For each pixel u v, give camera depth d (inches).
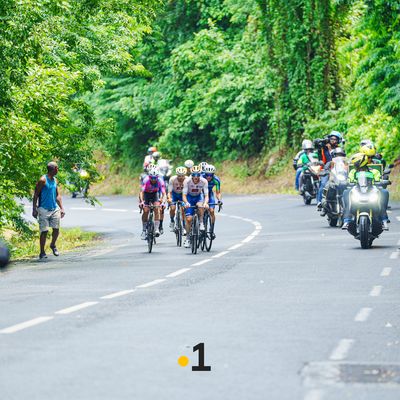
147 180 2182.6
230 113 5088.6
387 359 875.4
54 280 1600.6
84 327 1069.1
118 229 3026.6
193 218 2069.4
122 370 833.5
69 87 2354.8
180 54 5206.7
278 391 751.7
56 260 2063.2
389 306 1205.7
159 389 759.7
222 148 5285.4
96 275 1662.2
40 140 2237.9
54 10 1979.6
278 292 1359.5
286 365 850.8
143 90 5511.8
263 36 4749.0
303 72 4638.3
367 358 881.5
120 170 5802.2
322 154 3090.6
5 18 1844.2
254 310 1186.6
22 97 2089.1
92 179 2940.5
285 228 2642.7
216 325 1072.2
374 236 2026.3
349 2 3718.0
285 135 4832.7
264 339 981.2
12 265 1955.0
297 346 941.8
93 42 2765.7
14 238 2748.5
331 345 946.1
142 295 1353.3
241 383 780.6
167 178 3705.7
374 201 1987.0
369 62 3627.0
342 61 4586.6
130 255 2090.3
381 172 2164.1
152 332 1029.2
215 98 5022.1
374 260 1772.9
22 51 1881.2
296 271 1631.4
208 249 2113.7
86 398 730.2
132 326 1071.0
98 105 5625.0
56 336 1011.9
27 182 2315.5
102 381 789.2
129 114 5452.8
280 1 4630.9
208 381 788.0
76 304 1268.5
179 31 5502.0
